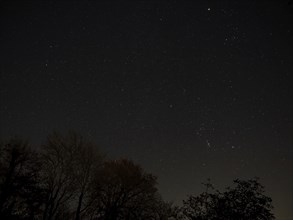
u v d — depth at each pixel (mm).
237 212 18141
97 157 27172
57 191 24188
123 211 25094
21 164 22000
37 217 22922
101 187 25891
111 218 24422
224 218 18328
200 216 19234
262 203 18156
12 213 20922
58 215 24188
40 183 23047
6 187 20562
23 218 21250
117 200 25469
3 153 21578
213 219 18500
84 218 25062
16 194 20844
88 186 25812
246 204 18344
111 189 26141
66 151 25688
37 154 23297
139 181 26609
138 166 27750
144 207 26047
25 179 21500
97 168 26734
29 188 21547
